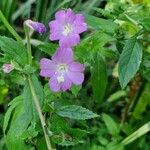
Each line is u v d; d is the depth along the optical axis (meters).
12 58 0.12
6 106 0.17
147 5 0.15
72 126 0.16
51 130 0.12
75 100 0.15
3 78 0.15
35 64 0.13
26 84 0.11
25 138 0.12
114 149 0.16
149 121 0.17
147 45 0.16
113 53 0.13
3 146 0.15
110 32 0.13
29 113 0.11
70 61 0.11
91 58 0.13
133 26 0.13
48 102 0.12
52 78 0.12
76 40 0.12
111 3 0.14
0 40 0.12
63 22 0.12
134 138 0.16
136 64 0.12
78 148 0.16
